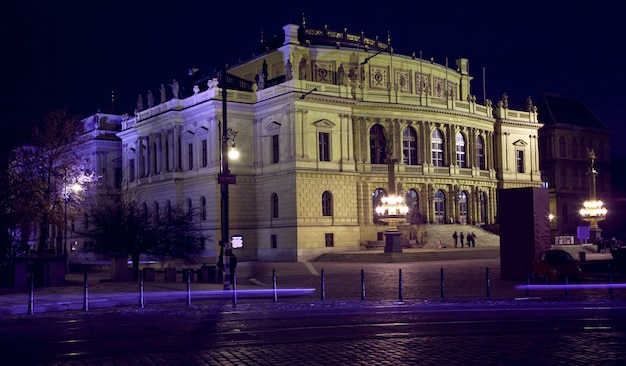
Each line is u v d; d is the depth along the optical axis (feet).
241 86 286.05
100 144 344.28
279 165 248.73
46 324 72.69
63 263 135.44
